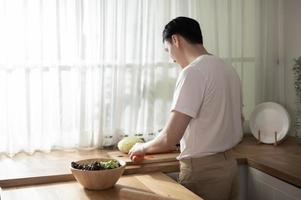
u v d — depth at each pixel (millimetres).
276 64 2549
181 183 1569
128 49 2205
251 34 2488
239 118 1613
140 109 2256
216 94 1472
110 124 2195
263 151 2113
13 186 1500
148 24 2219
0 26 1972
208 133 1503
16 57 2006
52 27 2049
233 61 2459
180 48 1580
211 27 2363
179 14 2285
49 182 1550
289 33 2496
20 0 1979
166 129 1503
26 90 2012
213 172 1521
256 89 2518
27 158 1938
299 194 1654
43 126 2066
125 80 2213
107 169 1395
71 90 2117
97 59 2133
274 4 2510
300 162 1879
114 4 2127
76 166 1453
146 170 1703
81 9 2064
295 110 2486
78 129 2131
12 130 2000
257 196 1927
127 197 1193
